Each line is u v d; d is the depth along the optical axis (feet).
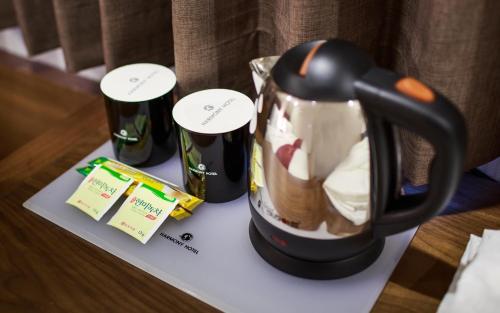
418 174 2.19
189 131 2.08
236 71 2.54
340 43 1.65
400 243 2.09
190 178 2.24
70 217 2.25
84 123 2.78
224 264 2.03
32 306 1.93
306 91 1.59
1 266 2.06
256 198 1.90
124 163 2.44
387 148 1.62
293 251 1.89
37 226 2.23
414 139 2.11
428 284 1.96
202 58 2.38
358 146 1.63
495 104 2.08
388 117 1.48
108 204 2.21
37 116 3.94
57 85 4.23
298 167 1.69
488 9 1.81
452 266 2.02
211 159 2.14
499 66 1.97
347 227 1.78
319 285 1.94
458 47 1.86
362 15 2.16
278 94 1.65
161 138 2.40
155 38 2.78
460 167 1.47
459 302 1.74
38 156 2.60
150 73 2.44
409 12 2.10
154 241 2.13
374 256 2.00
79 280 2.01
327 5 2.02
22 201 2.34
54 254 2.11
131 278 2.02
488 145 2.20
